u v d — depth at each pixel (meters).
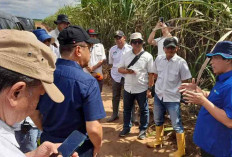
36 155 1.28
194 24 4.25
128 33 6.07
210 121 2.08
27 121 2.32
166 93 3.12
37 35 3.47
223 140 2.02
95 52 4.34
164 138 3.74
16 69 0.75
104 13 7.48
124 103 3.83
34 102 0.84
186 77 3.05
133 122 4.37
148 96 3.77
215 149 2.06
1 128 0.74
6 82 0.73
